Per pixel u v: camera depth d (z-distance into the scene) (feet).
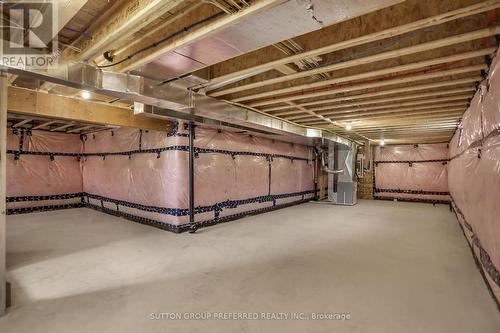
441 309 7.29
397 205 27.17
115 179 20.10
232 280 9.05
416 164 30.35
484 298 7.88
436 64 8.66
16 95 11.41
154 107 12.59
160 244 13.02
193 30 6.25
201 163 16.67
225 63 9.53
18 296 7.89
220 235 14.78
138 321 6.69
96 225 16.89
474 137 10.35
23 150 21.03
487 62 7.98
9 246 12.56
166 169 15.88
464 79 9.62
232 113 12.88
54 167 22.54
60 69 7.29
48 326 6.46
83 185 24.06
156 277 9.24
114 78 8.49
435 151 29.43
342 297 7.94
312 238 14.30
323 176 30.78
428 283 8.90
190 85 10.36
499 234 6.47
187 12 6.32
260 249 12.35
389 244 13.29
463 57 7.74
